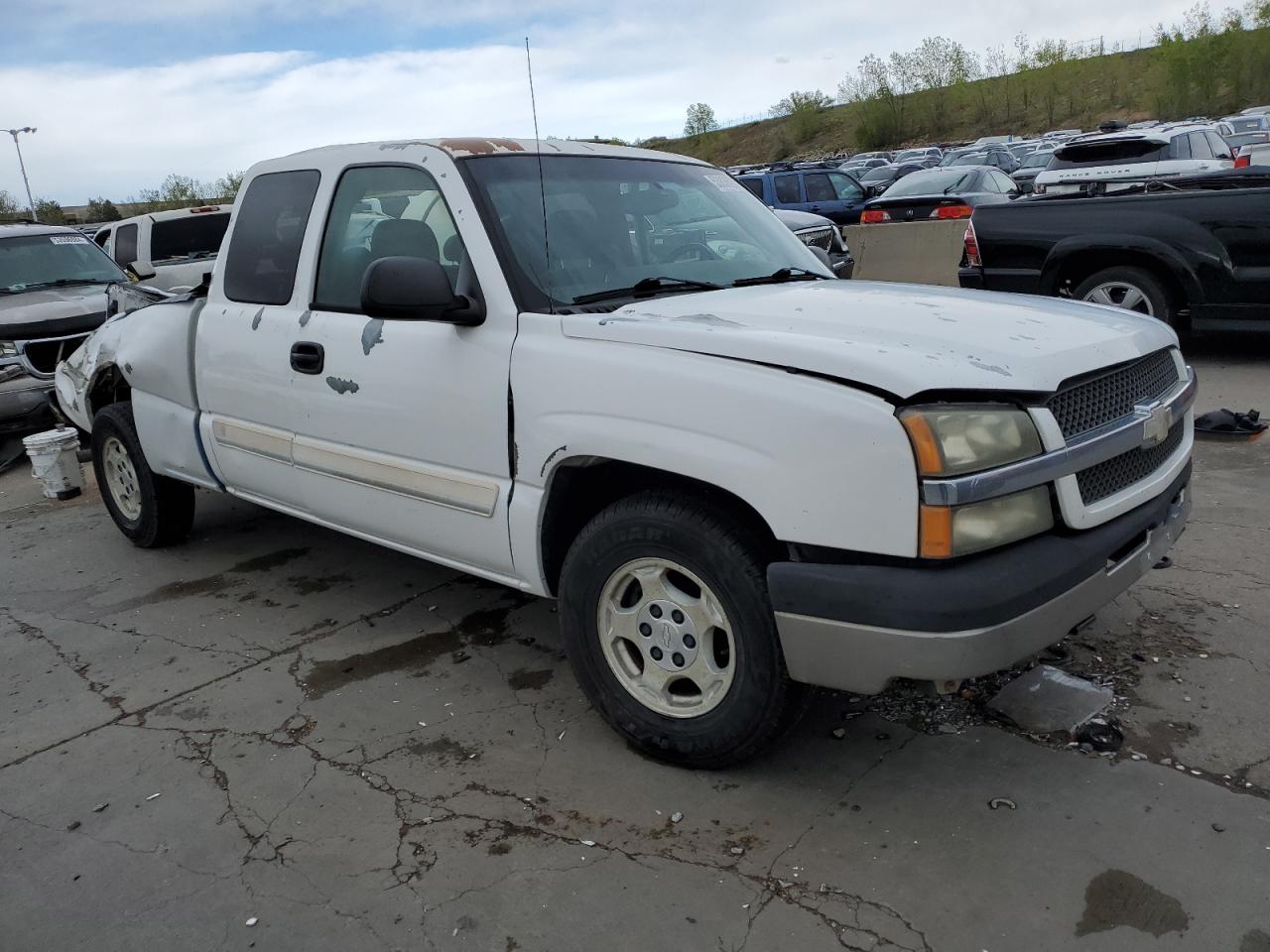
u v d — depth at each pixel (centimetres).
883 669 246
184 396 462
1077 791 280
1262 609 378
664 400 274
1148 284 759
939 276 873
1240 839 256
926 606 238
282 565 507
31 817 301
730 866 260
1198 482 527
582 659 314
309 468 396
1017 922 234
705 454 265
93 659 409
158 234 1225
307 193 399
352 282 377
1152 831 262
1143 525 282
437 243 345
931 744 309
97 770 325
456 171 342
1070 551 254
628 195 377
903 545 240
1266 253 700
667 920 242
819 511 249
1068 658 352
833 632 250
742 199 427
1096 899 239
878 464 240
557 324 303
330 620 434
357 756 323
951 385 243
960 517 239
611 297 330
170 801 304
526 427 309
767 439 255
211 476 464
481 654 392
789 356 257
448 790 301
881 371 244
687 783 297
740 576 269
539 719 340
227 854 278
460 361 326
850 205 1670
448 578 476
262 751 330
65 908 260
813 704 336
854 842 266
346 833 283
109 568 523
